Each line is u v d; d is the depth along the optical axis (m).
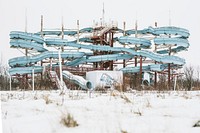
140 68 43.88
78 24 50.03
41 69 42.72
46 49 46.72
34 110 7.34
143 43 45.56
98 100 10.66
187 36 47.00
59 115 6.00
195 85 32.88
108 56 43.91
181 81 37.66
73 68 41.47
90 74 38.09
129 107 8.00
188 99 11.41
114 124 4.71
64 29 50.81
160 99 11.45
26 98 13.19
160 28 47.00
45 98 10.68
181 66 45.88
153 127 4.41
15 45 43.34
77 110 7.18
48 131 4.20
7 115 6.20
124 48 44.88
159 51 51.53
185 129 4.21
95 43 49.69
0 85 41.91
